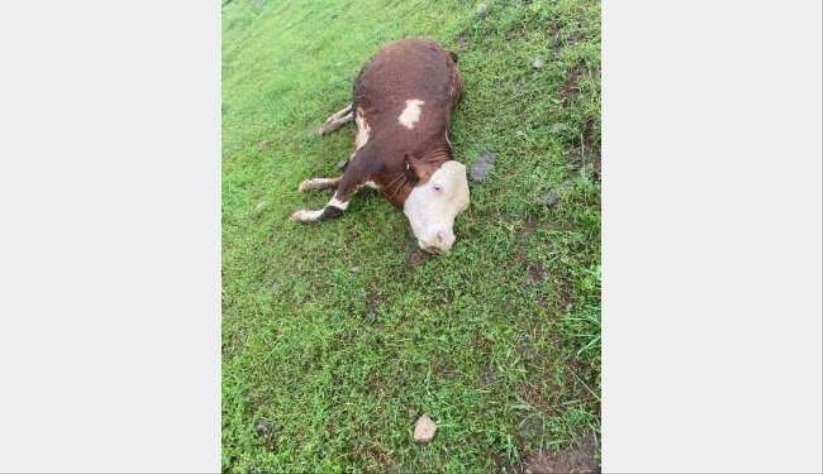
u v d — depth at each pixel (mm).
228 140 5293
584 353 2965
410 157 3594
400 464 2961
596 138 3582
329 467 3061
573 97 3826
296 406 3324
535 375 2994
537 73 4066
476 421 2953
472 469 2842
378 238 3777
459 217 3594
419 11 5238
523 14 4457
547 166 3633
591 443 2758
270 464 3182
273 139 5000
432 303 3381
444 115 3893
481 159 3842
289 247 4039
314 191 4281
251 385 3500
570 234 3322
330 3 6219
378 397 3186
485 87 4211
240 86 5887
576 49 4004
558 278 3227
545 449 2795
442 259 3488
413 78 3977
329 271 3777
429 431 2977
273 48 6125
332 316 3566
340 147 4523
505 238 3447
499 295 3277
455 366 3143
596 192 3393
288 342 3576
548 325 3105
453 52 4445
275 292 3842
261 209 4414
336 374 3348
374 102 4059
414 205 3551
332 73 5262
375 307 3504
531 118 3883
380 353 3318
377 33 5320
